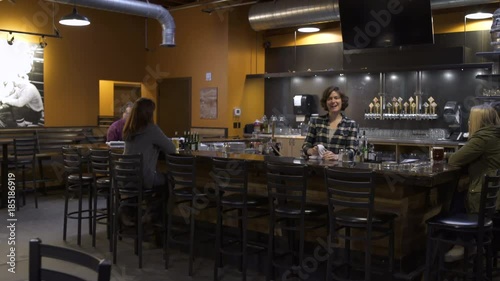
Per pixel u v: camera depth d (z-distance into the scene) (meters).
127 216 5.81
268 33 11.52
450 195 4.64
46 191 9.52
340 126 4.99
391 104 9.59
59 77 10.21
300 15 9.41
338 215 3.75
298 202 4.38
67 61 10.34
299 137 9.90
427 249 3.69
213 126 10.95
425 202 4.34
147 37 11.95
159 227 5.72
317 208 4.17
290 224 4.66
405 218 4.03
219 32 10.75
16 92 9.49
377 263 4.16
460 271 3.92
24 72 9.60
